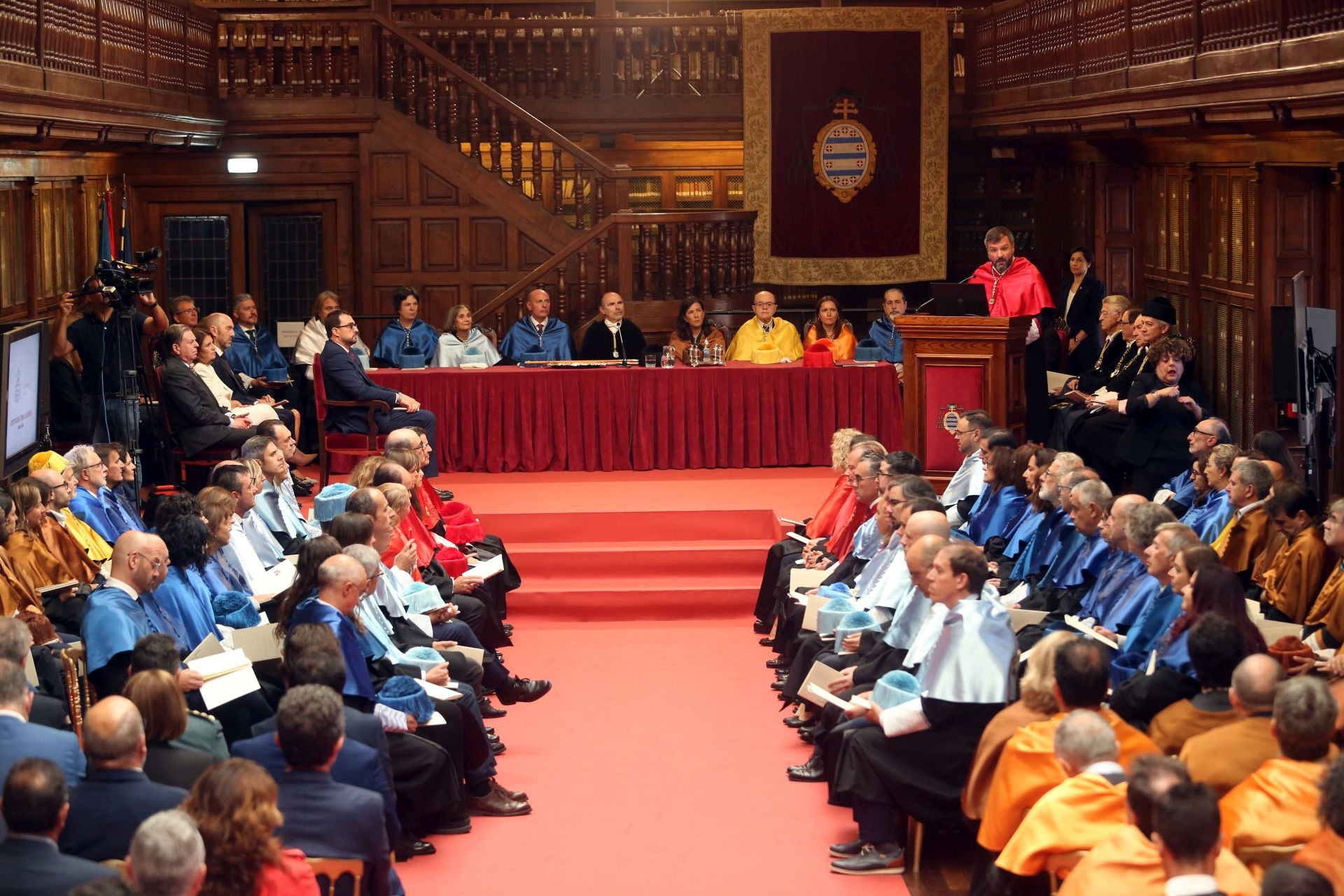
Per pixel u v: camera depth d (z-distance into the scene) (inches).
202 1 620.7
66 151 502.6
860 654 269.7
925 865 235.9
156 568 241.3
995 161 637.3
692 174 631.8
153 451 428.8
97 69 443.8
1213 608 212.8
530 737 304.0
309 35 570.6
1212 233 494.9
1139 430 410.9
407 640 282.7
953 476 377.7
